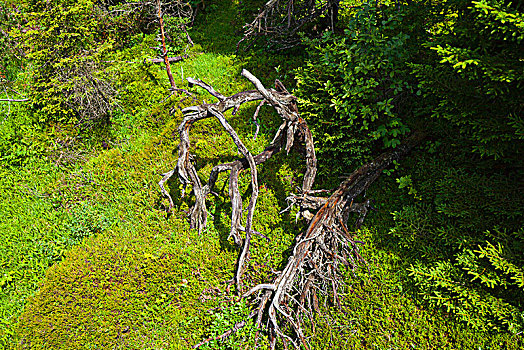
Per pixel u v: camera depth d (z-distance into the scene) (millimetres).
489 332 4625
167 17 10555
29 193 7562
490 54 5094
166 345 5348
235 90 8906
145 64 9820
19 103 9195
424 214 5613
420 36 6766
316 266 4969
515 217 5074
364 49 6250
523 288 4637
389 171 6258
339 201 5320
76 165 7988
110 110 8461
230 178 5641
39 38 8219
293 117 5539
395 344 4914
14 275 6336
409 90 6422
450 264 4988
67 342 5504
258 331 4992
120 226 6805
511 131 4875
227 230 6418
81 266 6293
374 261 5629
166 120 8555
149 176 7438
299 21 8562
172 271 6062
